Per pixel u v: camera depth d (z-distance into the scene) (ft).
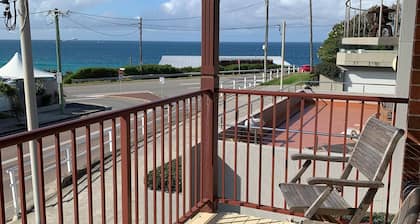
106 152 34.68
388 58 60.08
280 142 33.96
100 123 6.78
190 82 103.09
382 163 7.05
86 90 88.12
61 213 6.07
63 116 58.59
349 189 21.33
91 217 6.85
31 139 5.30
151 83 101.45
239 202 10.53
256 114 36.94
